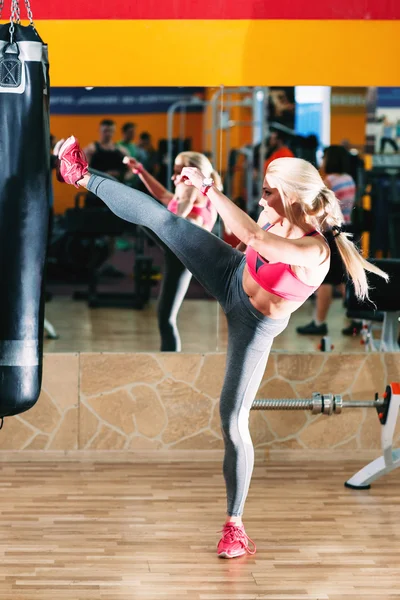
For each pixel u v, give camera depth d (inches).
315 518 153.9
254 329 130.3
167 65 186.2
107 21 184.1
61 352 186.7
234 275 130.6
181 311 189.2
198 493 166.7
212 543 141.5
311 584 125.8
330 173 194.7
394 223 196.2
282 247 120.5
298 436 189.3
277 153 191.0
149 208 132.7
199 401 187.0
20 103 121.1
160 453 187.3
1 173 122.0
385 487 172.7
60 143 135.0
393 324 190.9
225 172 191.0
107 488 168.4
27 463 183.9
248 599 120.5
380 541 143.1
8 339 123.8
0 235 122.8
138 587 124.0
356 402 167.8
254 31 185.9
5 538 141.4
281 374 188.4
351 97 189.6
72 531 145.3
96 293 189.9
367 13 185.8
